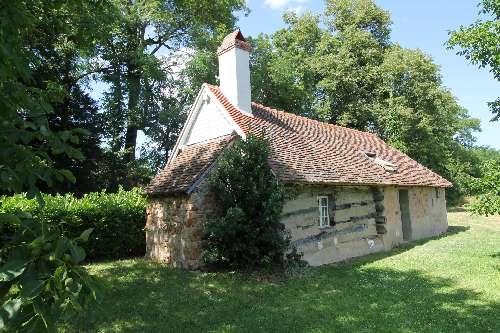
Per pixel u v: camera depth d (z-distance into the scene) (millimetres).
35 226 2256
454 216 29312
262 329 6867
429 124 32875
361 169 16000
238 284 9914
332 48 36062
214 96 14250
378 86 34000
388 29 37969
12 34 3406
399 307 7828
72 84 23812
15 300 1876
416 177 19750
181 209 12219
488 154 64375
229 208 10859
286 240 10969
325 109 34000
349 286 9617
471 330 6559
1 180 2488
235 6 29547
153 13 25141
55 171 2795
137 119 25531
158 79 25906
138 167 25234
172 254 12562
